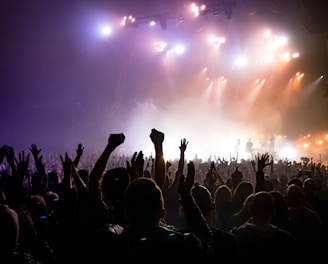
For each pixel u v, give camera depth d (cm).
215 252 300
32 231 289
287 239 357
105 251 253
